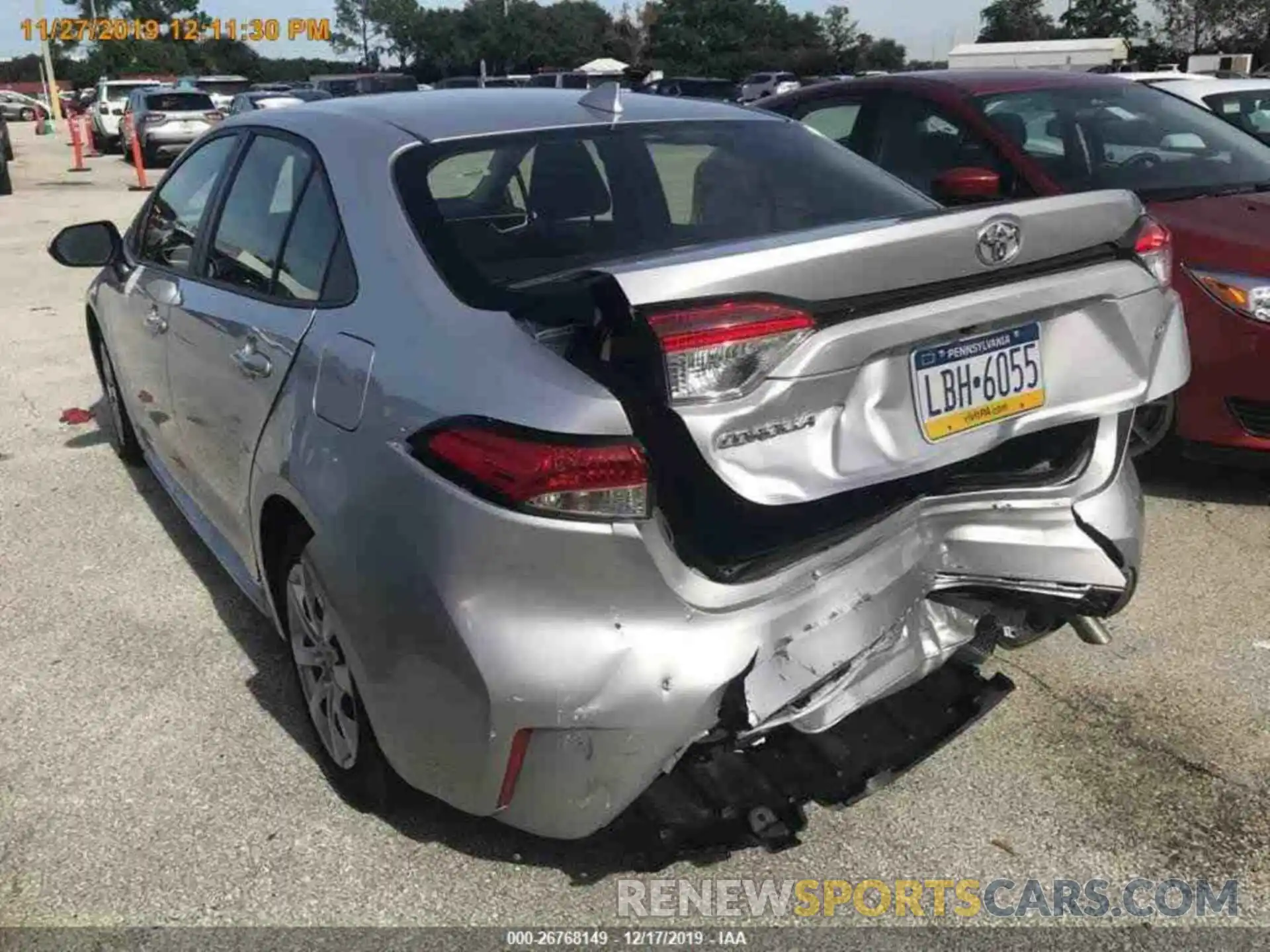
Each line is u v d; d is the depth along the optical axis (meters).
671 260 2.20
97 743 3.10
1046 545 2.67
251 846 2.69
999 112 5.41
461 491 2.18
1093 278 2.54
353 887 2.56
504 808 2.31
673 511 2.18
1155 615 3.71
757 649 2.22
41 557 4.30
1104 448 2.79
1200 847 2.66
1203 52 52.38
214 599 3.93
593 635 2.15
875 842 2.70
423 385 2.30
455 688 2.23
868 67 71.50
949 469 2.64
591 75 27.45
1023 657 3.47
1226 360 4.34
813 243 2.17
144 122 23.16
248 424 2.98
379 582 2.34
